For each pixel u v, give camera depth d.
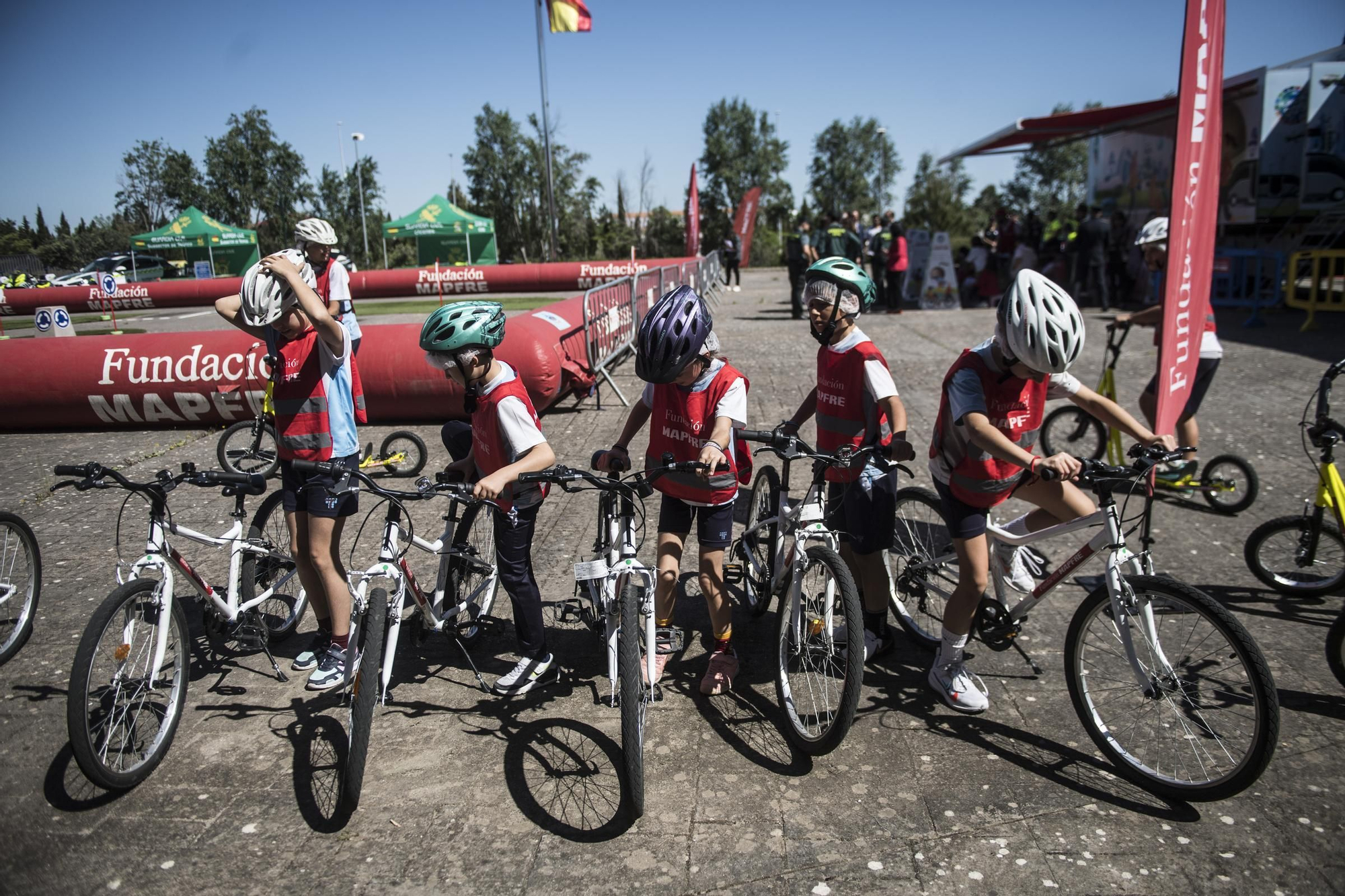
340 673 3.65
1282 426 7.27
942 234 16.45
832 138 81.81
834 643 3.09
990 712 3.43
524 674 3.56
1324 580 4.27
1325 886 2.46
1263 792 2.87
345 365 3.65
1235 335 11.86
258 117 54.12
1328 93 13.23
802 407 4.12
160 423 8.67
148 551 3.22
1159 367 4.95
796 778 3.04
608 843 2.73
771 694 3.61
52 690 3.69
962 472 3.27
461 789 3.01
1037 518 3.63
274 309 3.39
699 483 3.38
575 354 8.91
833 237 15.08
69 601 4.59
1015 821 2.78
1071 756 3.12
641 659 3.26
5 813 2.90
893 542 4.10
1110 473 2.95
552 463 3.23
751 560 4.04
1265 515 5.43
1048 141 21.23
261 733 3.38
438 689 3.69
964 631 3.43
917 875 2.56
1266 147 13.68
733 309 18.33
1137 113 15.75
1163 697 2.91
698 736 3.31
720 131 70.56
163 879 2.62
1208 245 4.83
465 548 3.79
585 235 54.72
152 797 3.00
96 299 23.81
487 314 3.26
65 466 3.06
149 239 32.78
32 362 8.48
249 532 4.07
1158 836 2.69
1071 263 16.66
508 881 2.58
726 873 2.59
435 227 34.09
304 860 2.69
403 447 7.47
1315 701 3.37
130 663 3.12
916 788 2.96
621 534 3.16
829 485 3.78
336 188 57.09
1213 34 4.52
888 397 3.44
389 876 2.61
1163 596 2.86
